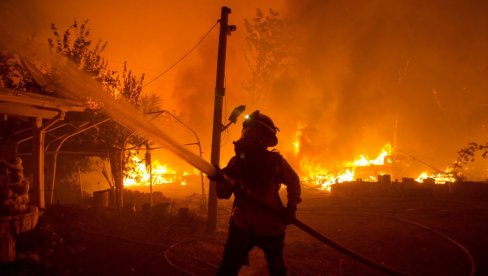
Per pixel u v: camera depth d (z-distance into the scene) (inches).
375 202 475.8
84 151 421.1
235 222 124.8
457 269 208.4
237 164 124.8
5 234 190.9
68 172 493.7
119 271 204.8
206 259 229.8
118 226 310.3
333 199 522.6
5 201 199.0
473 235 282.4
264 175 123.0
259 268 213.9
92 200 435.2
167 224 323.0
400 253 243.1
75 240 259.1
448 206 423.8
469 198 482.6
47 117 303.9
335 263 223.9
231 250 123.7
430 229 303.7
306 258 234.8
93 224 309.3
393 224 339.3
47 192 449.4
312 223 358.0
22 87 386.9
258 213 121.7
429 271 206.1
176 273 202.2
